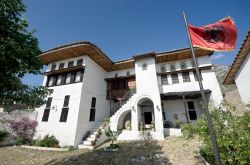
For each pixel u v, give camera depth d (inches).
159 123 530.0
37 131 587.5
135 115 573.6
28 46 204.5
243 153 183.2
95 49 610.5
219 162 146.9
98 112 673.0
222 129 226.1
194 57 197.0
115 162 316.5
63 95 607.8
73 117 540.4
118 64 748.6
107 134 469.4
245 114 230.5
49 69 720.3
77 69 629.3
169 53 652.1
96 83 698.2
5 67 189.8
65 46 601.0
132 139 541.0
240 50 341.4
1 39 177.9
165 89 685.9
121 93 737.6
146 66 636.7
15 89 209.6
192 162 282.7
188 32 214.2
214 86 605.9
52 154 418.9
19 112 623.2
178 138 491.5
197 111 652.1
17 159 378.6
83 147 490.3
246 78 375.9
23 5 207.6
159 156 334.6
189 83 655.1
